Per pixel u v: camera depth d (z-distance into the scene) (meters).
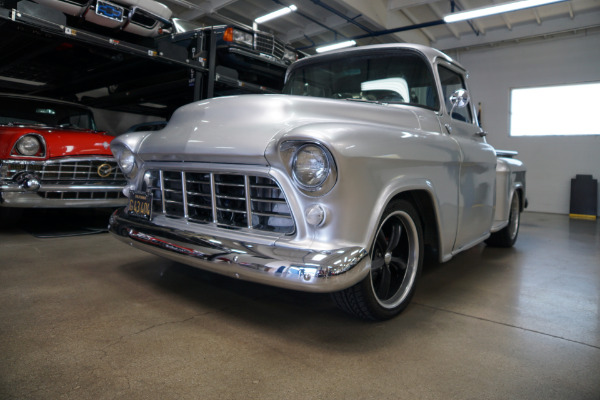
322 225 1.59
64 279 2.43
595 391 1.41
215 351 1.61
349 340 1.76
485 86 10.66
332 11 8.84
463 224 2.49
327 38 11.19
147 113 7.00
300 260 1.51
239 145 1.72
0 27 3.46
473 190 2.62
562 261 3.55
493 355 1.66
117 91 5.94
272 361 1.55
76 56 4.88
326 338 1.77
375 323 1.96
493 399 1.34
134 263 2.83
